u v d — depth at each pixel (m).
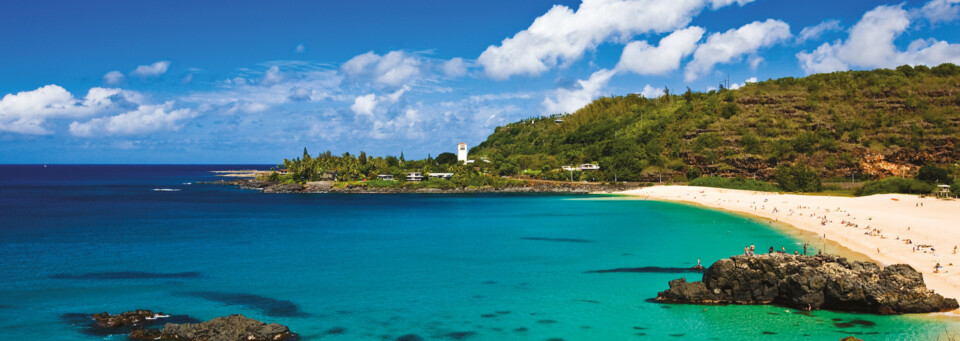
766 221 137.88
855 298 59.03
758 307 62.69
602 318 60.91
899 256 84.56
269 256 96.75
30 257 95.25
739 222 136.88
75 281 77.38
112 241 114.38
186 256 96.69
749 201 184.62
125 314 60.56
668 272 82.38
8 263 89.75
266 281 77.88
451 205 199.38
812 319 58.28
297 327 58.38
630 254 96.44
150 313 61.75
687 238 112.75
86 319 60.03
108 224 145.38
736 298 64.50
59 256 96.38
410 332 57.19
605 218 150.75
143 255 97.62
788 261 63.59
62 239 117.12
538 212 169.88
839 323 56.88
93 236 121.88
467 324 59.53
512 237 117.81
